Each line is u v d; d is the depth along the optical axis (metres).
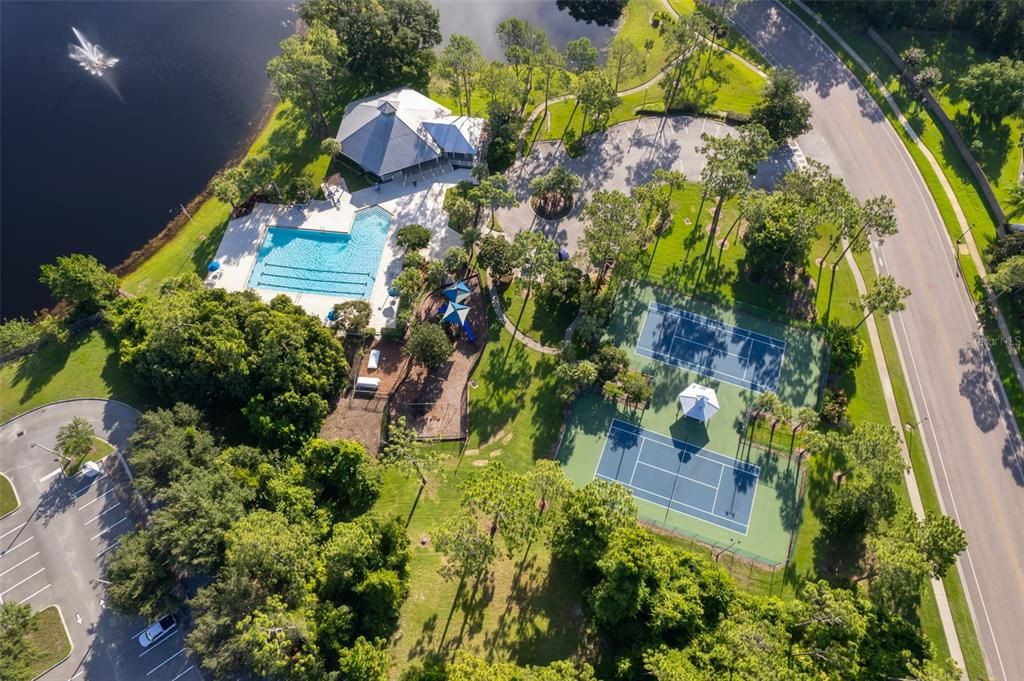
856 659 69.19
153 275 114.81
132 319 98.38
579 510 78.19
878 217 100.44
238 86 143.25
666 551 76.25
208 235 119.88
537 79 146.50
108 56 145.75
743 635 69.06
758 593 83.62
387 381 101.69
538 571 83.06
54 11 154.00
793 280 111.88
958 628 83.38
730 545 87.81
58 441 88.69
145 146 132.12
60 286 101.62
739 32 154.50
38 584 83.31
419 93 140.62
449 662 75.75
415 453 85.69
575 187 116.12
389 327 107.12
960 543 77.06
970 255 117.31
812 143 133.62
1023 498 93.56
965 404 101.12
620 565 70.56
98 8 154.75
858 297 110.38
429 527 87.31
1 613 75.56
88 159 129.25
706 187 111.06
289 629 67.62
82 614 81.12
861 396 101.25
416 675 70.69
